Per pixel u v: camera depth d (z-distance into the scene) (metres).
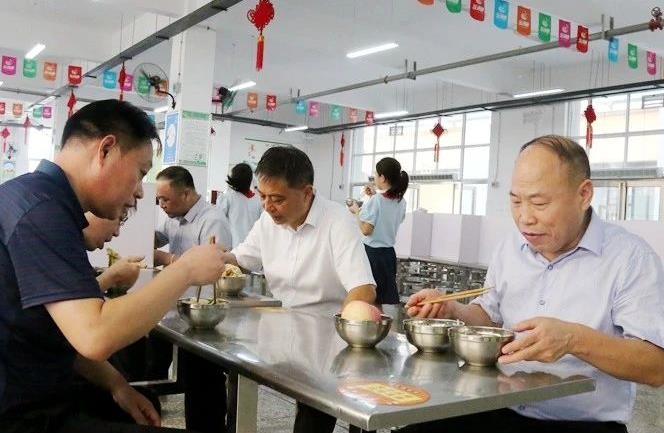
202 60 6.96
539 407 1.58
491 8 7.06
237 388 1.39
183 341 1.53
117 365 2.30
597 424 1.54
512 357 1.29
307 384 1.14
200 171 6.84
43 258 1.21
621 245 1.60
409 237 6.48
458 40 9.09
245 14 7.08
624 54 10.02
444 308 1.74
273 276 2.53
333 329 1.71
